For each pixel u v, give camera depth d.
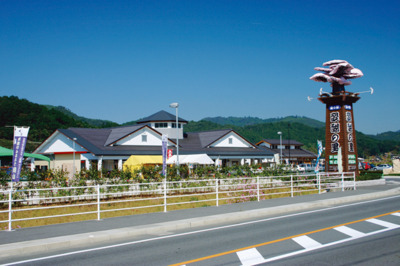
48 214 17.09
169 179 23.78
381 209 16.75
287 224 13.14
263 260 8.24
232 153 47.47
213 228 12.70
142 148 41.31
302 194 24.05
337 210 16.73
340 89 32.25
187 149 45.94
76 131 42.34
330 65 32.56
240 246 9.67
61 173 21.98
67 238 10.54
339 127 31.81
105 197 21.62
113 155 37.31
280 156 67.06
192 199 21.16
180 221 13.31
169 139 43.81
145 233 11.93
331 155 32.16
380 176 33.31
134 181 23.17
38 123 95.81
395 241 10.10
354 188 26.00
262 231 11.86
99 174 23.73
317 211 16.58
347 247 9.43
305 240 10.30
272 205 17.67
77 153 39.88
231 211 15.84
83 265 8.11
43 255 9.20
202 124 174.62
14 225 14.59
